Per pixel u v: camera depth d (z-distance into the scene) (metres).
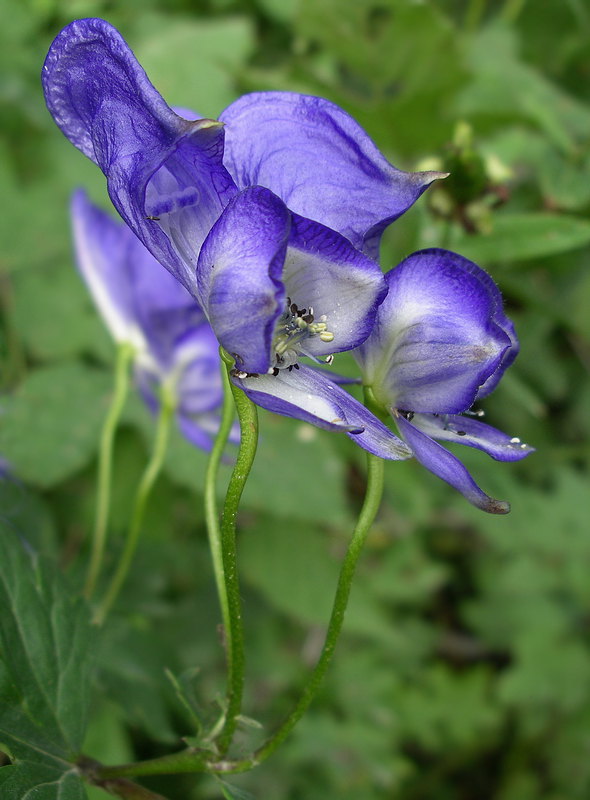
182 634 0.27
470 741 0.34
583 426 0.33
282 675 0.30
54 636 0.16
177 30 0.30
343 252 0.12
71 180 0.29
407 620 0.36
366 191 0.13
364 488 0.30
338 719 0.31
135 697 0.20
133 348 0.21
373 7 0.29
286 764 0.30
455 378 0.13
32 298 0.28
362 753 0.31
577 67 0.37
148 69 0.28
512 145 0.32
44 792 0.14
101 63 0.12
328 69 0.33
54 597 0.16
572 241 0.24
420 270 0.13
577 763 0.35
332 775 0.30
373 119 0.30
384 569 0.33
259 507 0.25
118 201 0.12
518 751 0.35
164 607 0.23
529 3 0.36
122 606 0.23
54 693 0.15
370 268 0.12
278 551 0.28
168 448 0.26
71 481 0.27
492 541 0.32
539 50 0.37
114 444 0.27
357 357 0.13
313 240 0.12
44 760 0.14
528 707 0.35
